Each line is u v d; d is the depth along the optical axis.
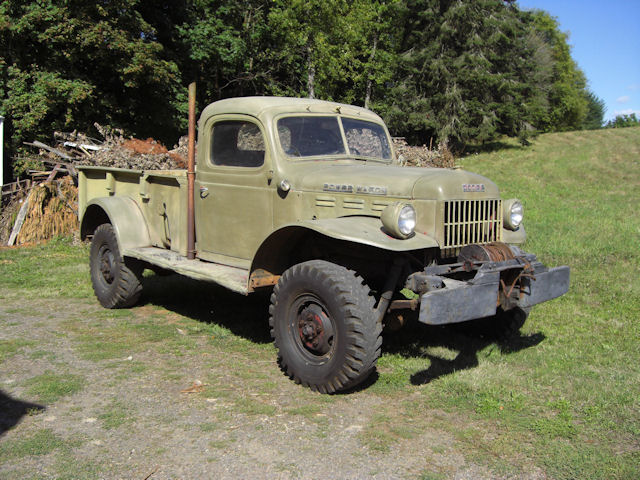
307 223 3.68
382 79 22.08
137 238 5.46
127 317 5.41
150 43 14.92
